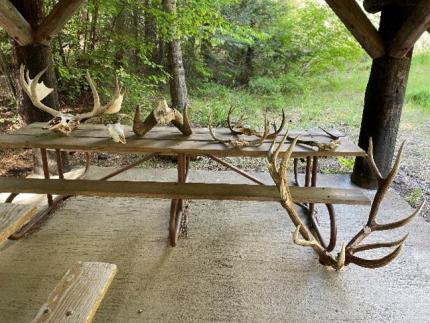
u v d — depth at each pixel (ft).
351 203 8.27
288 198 6.92
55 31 11.67
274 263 8.66
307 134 10.77
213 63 30.42
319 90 29.40
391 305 7.32
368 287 7.85
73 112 19.94
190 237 9.70
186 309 7.13
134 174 13.78
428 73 28.73
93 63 20.57
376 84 11.71
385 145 12.16
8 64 18.79
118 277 8.02
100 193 8.47
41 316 3.99
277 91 28.02
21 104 12.41
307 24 28.25
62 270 8.21
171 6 17.62
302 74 29.91
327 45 28.35
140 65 24.61
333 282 8.00
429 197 12.21
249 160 15.89
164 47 24.82
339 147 9.57
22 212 5.67
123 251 9.00
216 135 10.49
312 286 7.86
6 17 10.54
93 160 15.57
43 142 9.38
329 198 8.34
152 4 20.39
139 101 20.47
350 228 10.27
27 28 11.25
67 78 18.94
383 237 9.82
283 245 9.42
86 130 10.76
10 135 10.04
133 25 23.70
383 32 11.34
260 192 8.61
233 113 21.97
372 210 7.53
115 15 20.72
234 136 10.40
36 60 11.79
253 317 6.96
